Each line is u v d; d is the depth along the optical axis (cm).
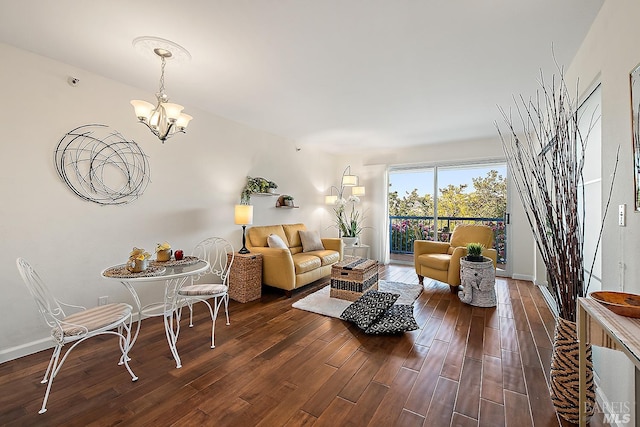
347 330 270
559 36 201
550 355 224
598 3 168
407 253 601
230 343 245
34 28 197
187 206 346
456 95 306
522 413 161
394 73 258
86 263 264
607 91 164
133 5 172
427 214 568
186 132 343
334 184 650
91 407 166
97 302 271
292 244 466
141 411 163
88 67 254
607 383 162
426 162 553
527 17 180
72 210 256
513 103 327
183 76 267
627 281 142
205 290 253
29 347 230
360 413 161
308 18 183
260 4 170
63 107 248
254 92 303
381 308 282
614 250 157
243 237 382
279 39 206
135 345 242
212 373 200
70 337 173
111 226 280
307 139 511
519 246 461
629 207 140
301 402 171
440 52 223
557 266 167
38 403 170
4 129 221
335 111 360
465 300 339
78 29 198
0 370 206
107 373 200
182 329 273
